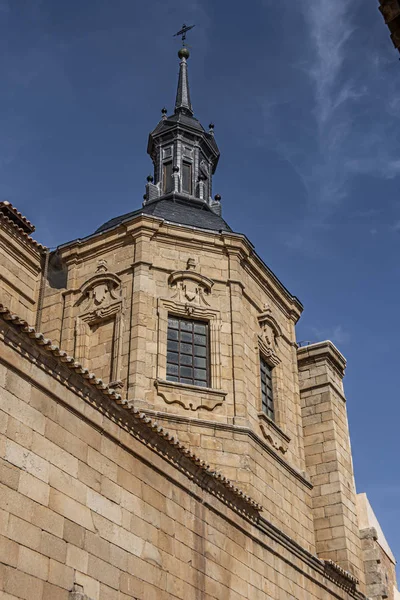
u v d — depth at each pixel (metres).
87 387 18.36
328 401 33.47
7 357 16.47
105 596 17.17
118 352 28.25
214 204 36.19
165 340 28.70
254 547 23.67
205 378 28.94
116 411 19.14
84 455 17.86
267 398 30.58
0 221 26.94
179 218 32.47
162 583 19.02
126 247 30.39
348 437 34.25
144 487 19.47
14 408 16.34
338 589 28.66
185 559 20.14
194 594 20.05
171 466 20.64
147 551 18.86
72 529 16.88
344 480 32.41
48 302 30.20
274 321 31.81
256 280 32.00
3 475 15.62
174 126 37.03
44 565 15.89
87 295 30.08
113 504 18.27
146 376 27.73
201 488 21.70
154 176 36.94
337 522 31.17
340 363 35.06
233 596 21.66
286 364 32.41
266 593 23.48
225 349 29.23
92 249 30.83
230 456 27.06
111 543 17.83
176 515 20.34
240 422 27.77
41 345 17.19
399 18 12.98
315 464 32.53
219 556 21.62
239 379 28.66
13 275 27.52
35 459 16.48
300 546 26.44
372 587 31.48
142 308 28.83
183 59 41.47
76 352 28.98
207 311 29.67
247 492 26.52
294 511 29.17
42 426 16.92
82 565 16.81
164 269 29.97
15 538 15.45
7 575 15.04
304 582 26.23
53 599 15.84
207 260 30.69
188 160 36.69
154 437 20.16
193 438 27.03
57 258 31.05
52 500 16.59
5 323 16.56
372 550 32.16
